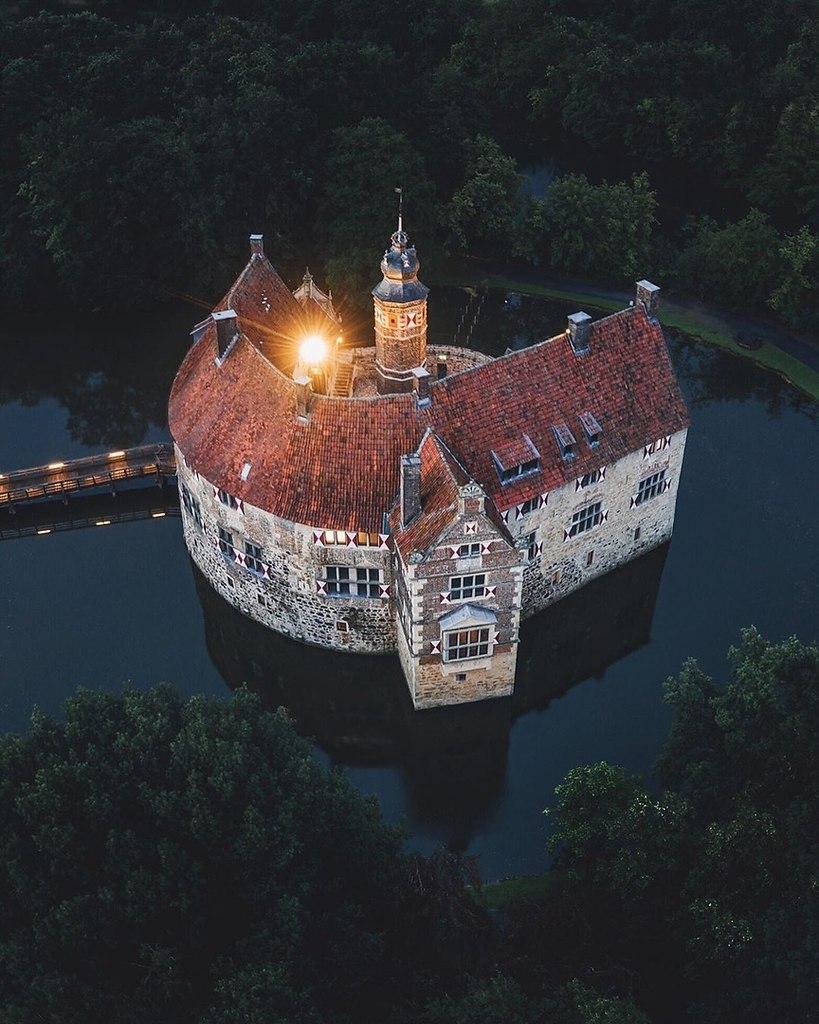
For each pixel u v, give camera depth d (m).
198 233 103.94
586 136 131.75
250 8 139.88
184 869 49.19
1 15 128.88
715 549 82.50
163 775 52.75
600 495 73.50
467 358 85.44
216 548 74.94
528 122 140.75
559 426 70.44
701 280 107.75
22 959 46.28
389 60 111.69
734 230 105.62
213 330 75.25
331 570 69.50
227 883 51.56
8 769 51.91
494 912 60.84
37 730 53.44
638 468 74.38
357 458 67.12
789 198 120.00
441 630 66.06
